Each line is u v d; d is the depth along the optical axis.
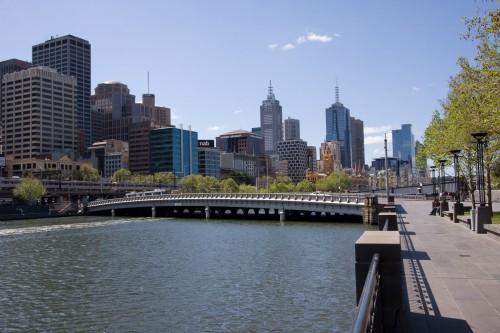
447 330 9.97
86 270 40.44
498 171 53.16
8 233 75.62
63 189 171.38
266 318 24.30
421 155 61.34
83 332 23.52
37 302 29.42
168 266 41.41
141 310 26.95
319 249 47.97
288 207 91.31
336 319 23.55
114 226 89.25
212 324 23.84
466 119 31.72
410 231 31.72
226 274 36.53
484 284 14.21
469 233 29.27
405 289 13.82
